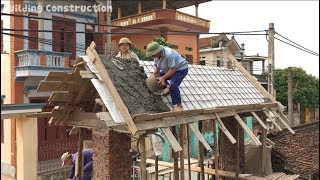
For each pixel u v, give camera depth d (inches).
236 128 431.5
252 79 462.6
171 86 272.5
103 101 230.2
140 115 231.9
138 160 488.4
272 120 414.6
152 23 860.0
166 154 628.4
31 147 524.4
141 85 277.6
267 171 482.0
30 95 621.0
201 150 352.8
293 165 526.3
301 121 1279.5
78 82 259.0
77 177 325.1
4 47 620.7
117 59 287.1
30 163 523.2
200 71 394.6
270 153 494.9
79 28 713.0
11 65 601.9
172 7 1068.5
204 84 369.1
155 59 279.1
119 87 253.9
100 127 260.1
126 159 268.7
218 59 1189.1
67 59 627.8
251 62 1331.2
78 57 244.1
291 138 621.3
